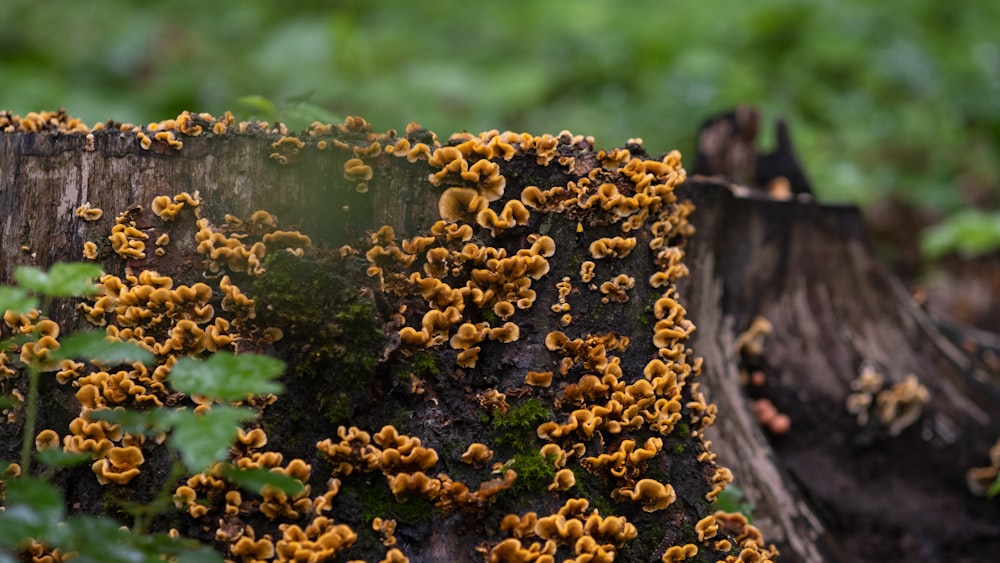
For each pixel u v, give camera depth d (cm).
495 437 168
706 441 174
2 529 151
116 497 165
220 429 153
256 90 309
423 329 167
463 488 165
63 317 167
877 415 198
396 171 167
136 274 167
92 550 152
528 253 168
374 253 167
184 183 167
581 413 168
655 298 173
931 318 210
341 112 292
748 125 203
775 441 197
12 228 168
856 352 199
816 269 199
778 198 198
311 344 166
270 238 166
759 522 186
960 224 262
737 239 196
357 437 165
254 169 167
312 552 163
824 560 186
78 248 168
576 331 170
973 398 202
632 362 171
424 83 300
